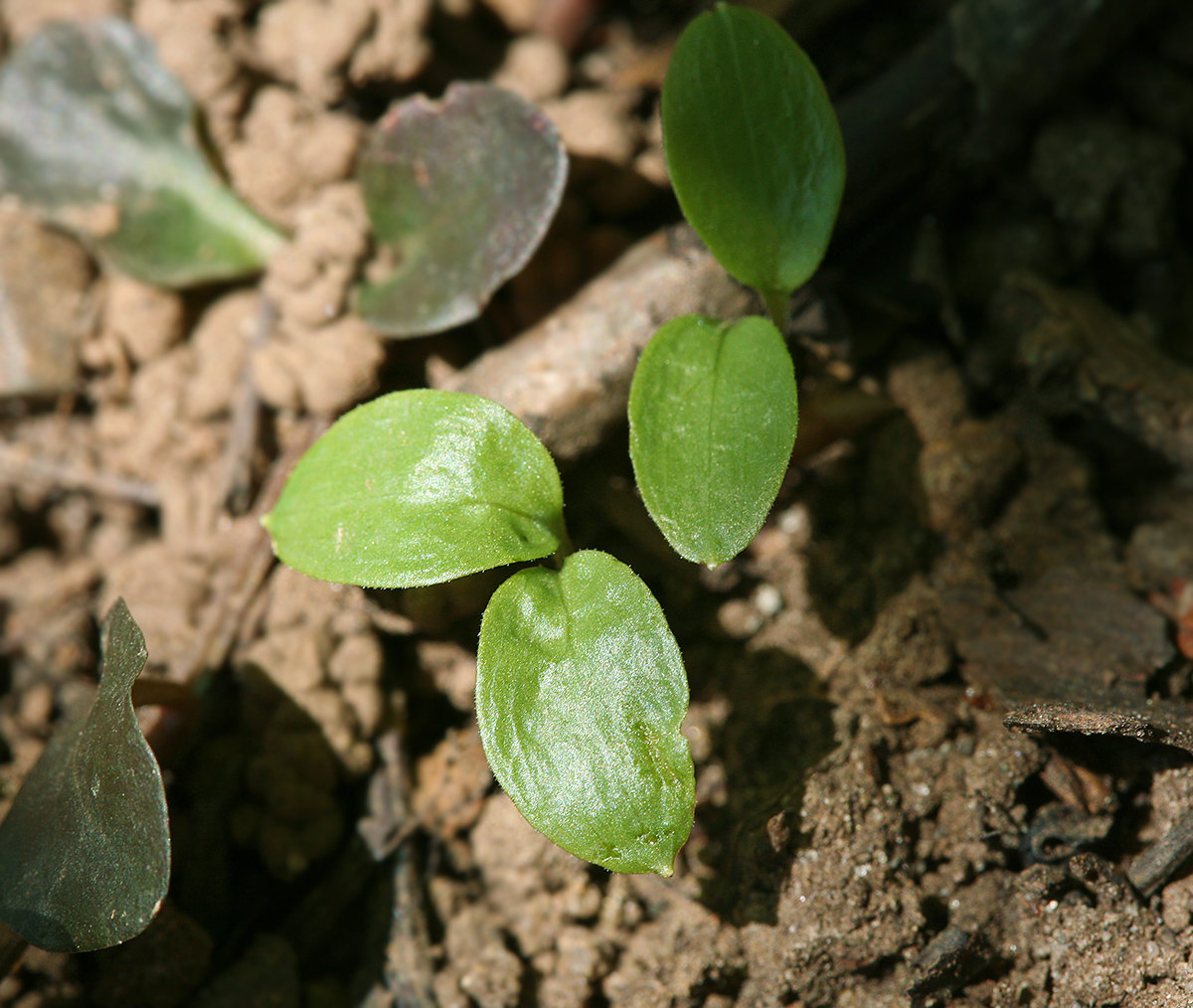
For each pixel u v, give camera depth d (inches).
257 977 7.3
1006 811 7.1
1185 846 6.9
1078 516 7.5
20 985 7.3
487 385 7.5
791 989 7.1
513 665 6.7
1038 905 7.0
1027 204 7.9
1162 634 7.2
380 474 6.9
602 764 6.7
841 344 7.7
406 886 7.4
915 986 7.0
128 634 6.8
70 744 7.0
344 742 7.5
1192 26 7.9
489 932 7.3
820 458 7.7
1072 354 7.6
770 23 6.9
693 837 7.3
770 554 7.7
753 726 7.4
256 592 7.7
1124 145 7.8
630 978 7.2
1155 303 7.9
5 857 6.9
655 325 7.5
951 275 7.9
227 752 7.6
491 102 7.5
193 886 7.4
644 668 6.7
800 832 7.1
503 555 6.8
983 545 7.5
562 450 7.5
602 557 6.9
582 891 7.3
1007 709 7.2
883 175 7.8
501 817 7.4
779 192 7.0
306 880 7.5
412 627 7.6
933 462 7.6
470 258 7.6
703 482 6.8
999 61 7.7
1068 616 7.3
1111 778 7.1
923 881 7.1
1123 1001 6.9
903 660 7.4
